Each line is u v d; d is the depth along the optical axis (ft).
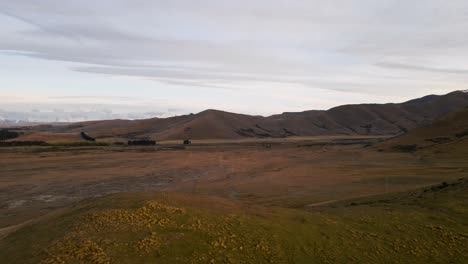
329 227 70.38
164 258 49.08
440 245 64.18
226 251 53.67
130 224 58.08
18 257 49.75
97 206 68.64
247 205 82.07
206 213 67.56
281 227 66.08
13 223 130.21
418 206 88.99
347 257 58.03
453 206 84.28
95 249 49.19
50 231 58.65
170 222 60.75
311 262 55.01
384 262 57.57
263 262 52.75
